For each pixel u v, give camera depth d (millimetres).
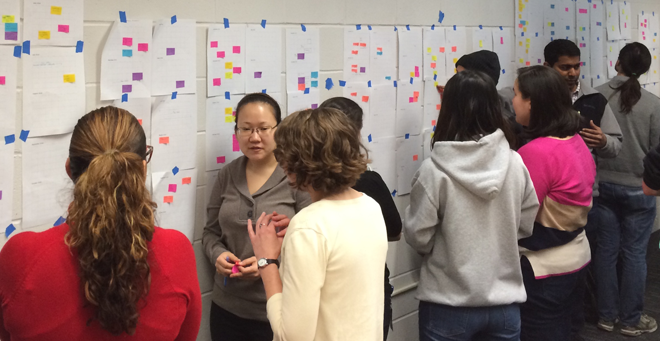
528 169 2066
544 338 2215
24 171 1516
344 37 2361
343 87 2383
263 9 2051
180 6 1812
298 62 2195
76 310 981
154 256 1037
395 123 2643
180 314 1071
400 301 2785
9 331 1001
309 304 1170
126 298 957
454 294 1883
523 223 2004
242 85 2020
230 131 2014
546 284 2143
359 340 1228
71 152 1064
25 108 1497
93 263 945
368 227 1277
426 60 2756
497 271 1880
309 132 1227
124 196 967
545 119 2086
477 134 1849
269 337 1842
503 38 3182
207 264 2004
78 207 965
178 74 1830
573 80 2871
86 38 1604
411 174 2770
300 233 1200
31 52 1493
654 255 4312
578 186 2057
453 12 2865
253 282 1808
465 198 1830
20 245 991
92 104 1638
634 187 3025
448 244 1873
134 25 1699
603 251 3137
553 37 3570
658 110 2965
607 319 3158
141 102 1742
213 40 1911
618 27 4188
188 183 1903
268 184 1817
